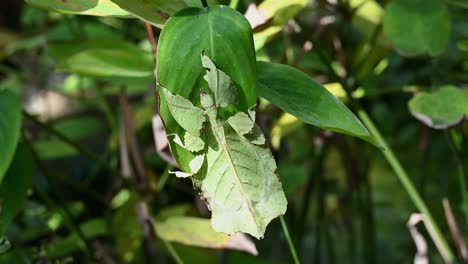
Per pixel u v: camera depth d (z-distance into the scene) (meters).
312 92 0.55
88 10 0.54
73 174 1.18
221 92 0.51
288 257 0.98
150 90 0.89
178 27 0.51
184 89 0.51
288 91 0.55
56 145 0.88
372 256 1.03
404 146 1.17
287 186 0.92
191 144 0.51
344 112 0.54
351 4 0.79
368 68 0.79
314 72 0.82
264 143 0.52
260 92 0.54
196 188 0.52
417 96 0.71
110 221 0.87
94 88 1.01
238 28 0.51
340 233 1.29
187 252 0.81
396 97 1.03
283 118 0.74
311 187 0.94
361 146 1.09
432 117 0.68
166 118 0.51
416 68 0.97
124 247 0.86
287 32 0.80
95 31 0.93
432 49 0.72
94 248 0.90
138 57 0.69
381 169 1.21
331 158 1.09
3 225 0.67
